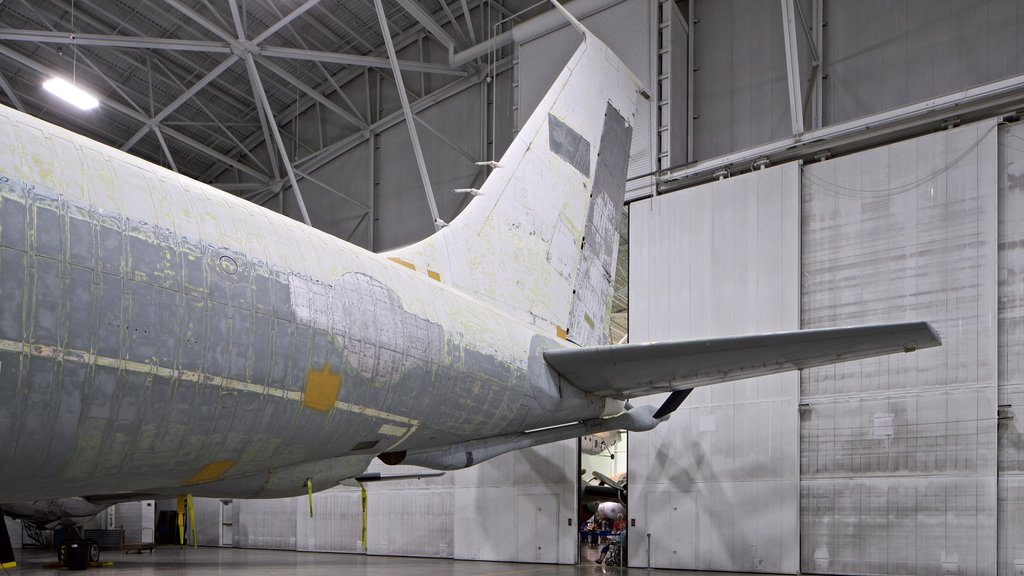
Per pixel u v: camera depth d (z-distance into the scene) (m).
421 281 9.02
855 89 17.31
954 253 14.45
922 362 14.53
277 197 29.81
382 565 18.81
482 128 24.19
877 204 15.48
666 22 18.95
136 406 5.75
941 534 13.79
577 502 18.17
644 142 18.81
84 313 5.36
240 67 26.16
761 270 16.55
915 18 16.75
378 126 27.00
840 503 14.98
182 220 6.25
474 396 9.00
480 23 24.64
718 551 16.08
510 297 10.87
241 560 21.59
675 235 17.91
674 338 17.50
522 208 11.45
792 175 16.48
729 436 16.42
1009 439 13.47
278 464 7.49
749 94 18.69
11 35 20.53
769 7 18.75
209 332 6.17
